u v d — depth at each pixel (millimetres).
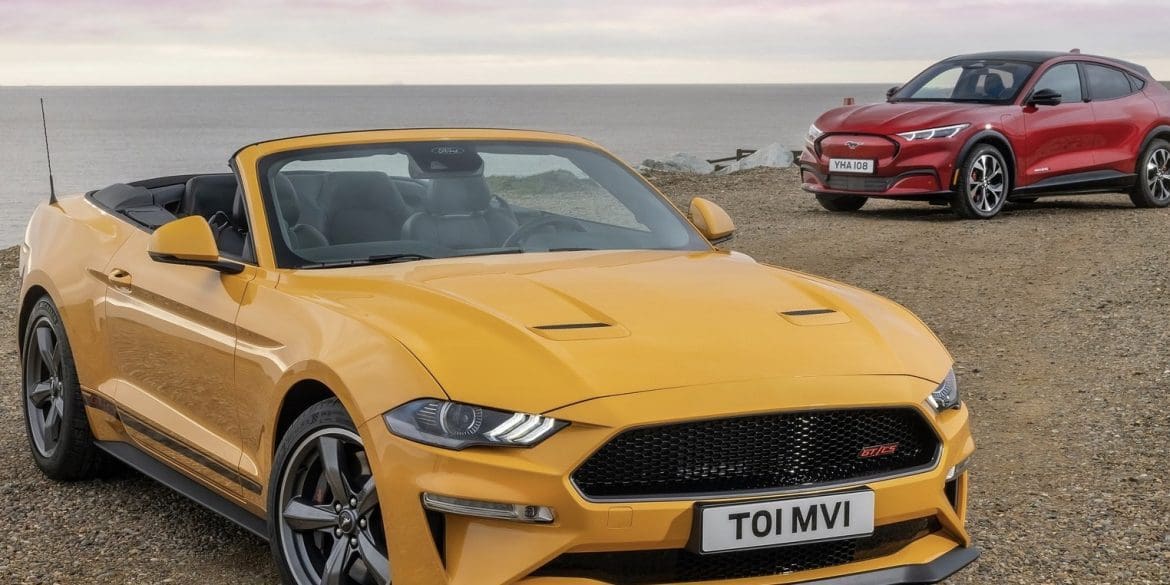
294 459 3393
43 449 5148
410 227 4109
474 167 4430
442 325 3191
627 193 4625
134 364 4473
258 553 4172
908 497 3160
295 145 4344
